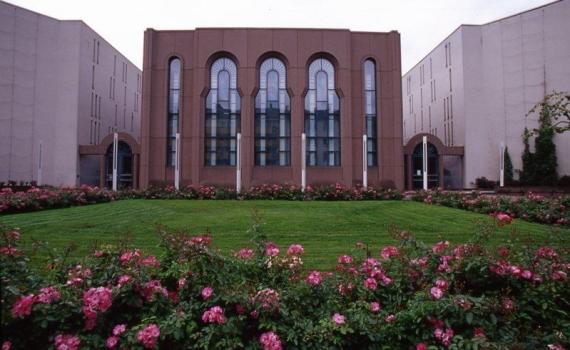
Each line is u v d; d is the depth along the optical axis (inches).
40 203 633.6
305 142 1407.5
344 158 1412.4
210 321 142.9
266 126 1437.0
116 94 2038.6
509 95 1621.6
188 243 173.5
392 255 195.5
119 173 1587.1
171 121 1438.2
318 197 802.2
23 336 140.4
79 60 1640.0
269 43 1438.2
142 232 432.8
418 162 1640.0
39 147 1556.3
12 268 154.3
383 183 1423.5
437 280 170.2
